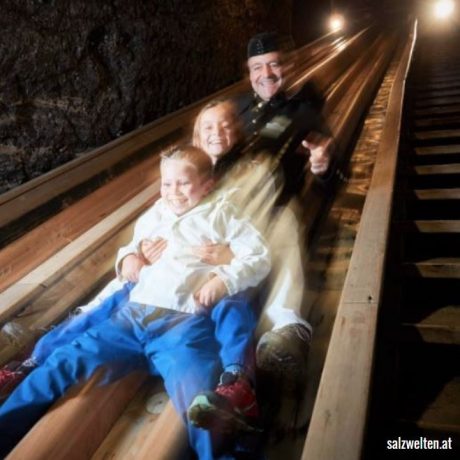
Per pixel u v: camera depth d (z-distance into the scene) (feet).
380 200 8.14
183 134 16.48
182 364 5.20
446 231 8.34
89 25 15.19
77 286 8.59
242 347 5.31
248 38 27.50
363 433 3.91
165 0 19.10
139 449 5.26
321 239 9.74
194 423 4.54
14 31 12.75
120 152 13.69
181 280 5.91
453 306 6.93
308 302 7.86
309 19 45.96
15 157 13.21
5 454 5.06
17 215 10.25
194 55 21.42
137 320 5.65
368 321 5.17
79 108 15.02
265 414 5.73
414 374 6.08
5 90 12.76
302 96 9.45
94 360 5.38
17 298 7.93
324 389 4.43
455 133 14.44
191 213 6.61
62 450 4.91
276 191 8.48
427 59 31.12
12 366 5.99
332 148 9.94
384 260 6.30
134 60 17.24
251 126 8.95
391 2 68.08
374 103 20.66
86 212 10.80
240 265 5.99
